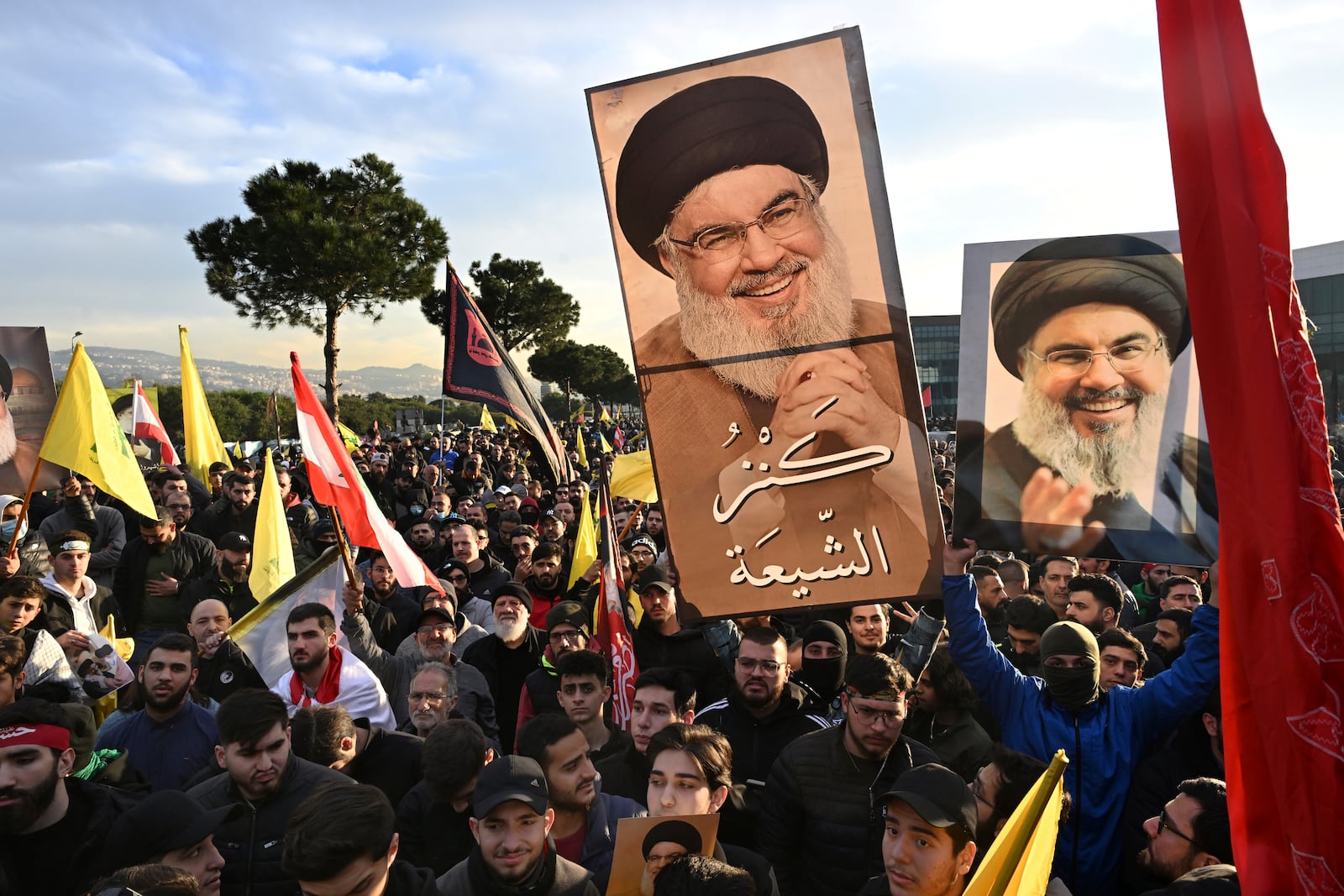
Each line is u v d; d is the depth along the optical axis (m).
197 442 13.75
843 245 4.09
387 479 16.12
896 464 4.18
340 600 6.33
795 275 4.14
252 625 6.12
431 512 12.84
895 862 3.02
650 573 6.44
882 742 3.97
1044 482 4.12
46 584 6.75
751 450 4.28
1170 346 3.99
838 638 5.11
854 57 3.98
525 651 6.66
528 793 3.23
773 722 4.84
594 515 8.68
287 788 3.90
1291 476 2.30
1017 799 3.52
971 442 4.20
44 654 5.55
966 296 4.23
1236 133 2.40
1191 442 3.95
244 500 10.29
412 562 6.88
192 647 4.98
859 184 4.04
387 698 5.98
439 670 5.26
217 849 3.57
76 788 3.84
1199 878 2.94
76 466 7.15
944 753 4.76
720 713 5.05
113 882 2.82
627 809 4.14
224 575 8.02
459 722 4.18
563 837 3.86
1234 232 2.38
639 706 4.69
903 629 6.67
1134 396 4.02
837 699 5.11
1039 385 4.14
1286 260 2.36
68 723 3.76
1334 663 2.27
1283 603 2.29
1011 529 4.14
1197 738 4.26
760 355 4.21
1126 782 3.96
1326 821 2.23
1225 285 2.42
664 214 4.24
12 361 7.58
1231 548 2.39
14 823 3.55
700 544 4.37
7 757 3.54
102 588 7.54
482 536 9.38
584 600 8.14
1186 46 2.46
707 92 4.14
